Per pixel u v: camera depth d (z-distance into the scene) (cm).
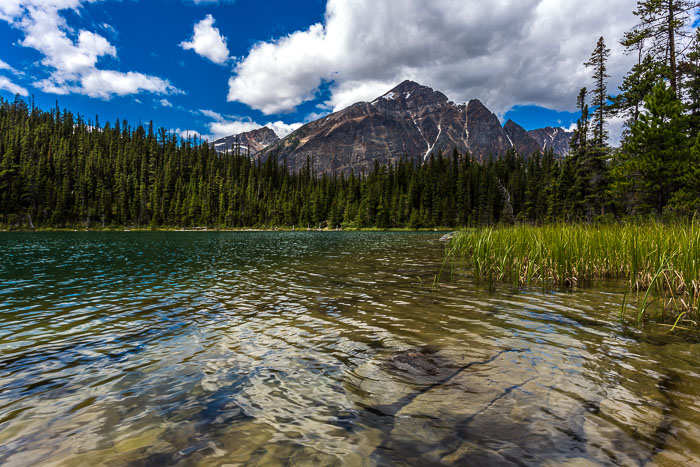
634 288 781
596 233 999
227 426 262
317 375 353
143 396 314
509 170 9856
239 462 218
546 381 327
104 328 534
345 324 539
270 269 1243
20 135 9044
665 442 229
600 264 908
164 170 9712
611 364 366
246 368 375
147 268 1295
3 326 548
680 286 663
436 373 350
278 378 348
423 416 269
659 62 2267
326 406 290
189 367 381
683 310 583
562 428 248
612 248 909
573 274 851
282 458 222
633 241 815
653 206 2002
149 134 11162
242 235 5588
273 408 288
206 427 260
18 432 257
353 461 217
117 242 3194
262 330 516
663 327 500
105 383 343
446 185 9131
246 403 298
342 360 392
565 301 674
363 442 238
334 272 1146
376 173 11656
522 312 595
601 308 616
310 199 10138
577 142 3409
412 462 215
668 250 729
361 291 809
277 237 4706
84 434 254
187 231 7831
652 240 797
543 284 795
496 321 541
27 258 1653
